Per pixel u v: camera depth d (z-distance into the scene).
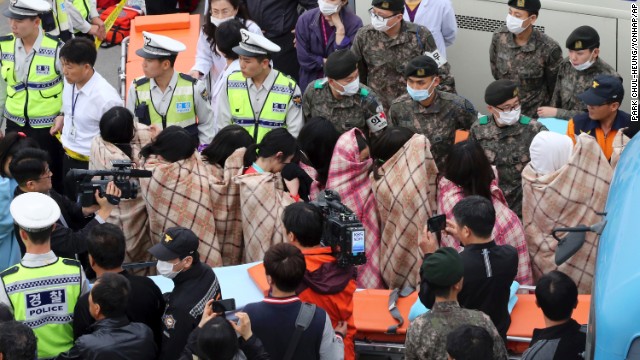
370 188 13.23
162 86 15.70
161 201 12.82
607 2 18.11
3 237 12.40
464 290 10.66
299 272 9.71
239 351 9.47
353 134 13.28
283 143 12.83
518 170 14.34
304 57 18.41
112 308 9.93
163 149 12.88
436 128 15.16
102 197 12.20
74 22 20.19
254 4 20.05
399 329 11.40
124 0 21.75
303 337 9.72
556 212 12.68
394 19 16.55
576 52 15.93
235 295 11.59
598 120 14.38
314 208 10.60
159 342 11.05
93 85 15.63
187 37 19.34
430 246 11.26
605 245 8.73
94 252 10.69
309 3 20.05
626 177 9.52
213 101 17.14
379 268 13.20
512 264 10.77
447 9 17.98
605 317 7.77
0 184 12.35
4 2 25.38
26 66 16.81
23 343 9.18
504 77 17.36
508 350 11.27
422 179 12.69
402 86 17.08
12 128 17.17
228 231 13.29
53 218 10.66
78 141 15.80
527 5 16.52
